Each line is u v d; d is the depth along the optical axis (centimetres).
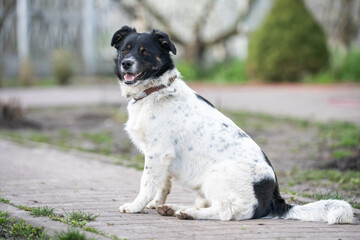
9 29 2844
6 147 1119
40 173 864
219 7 2973
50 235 537
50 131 1371
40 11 2914
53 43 3003
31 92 2275
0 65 2569
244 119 1493
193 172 607
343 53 2623
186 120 611
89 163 970
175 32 2870
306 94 2086
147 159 618
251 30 2888
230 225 563
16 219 588
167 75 627
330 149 1105
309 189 806
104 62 3144
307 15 2512
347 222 575
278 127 1380
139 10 2695
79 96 2116
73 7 3044
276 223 575
